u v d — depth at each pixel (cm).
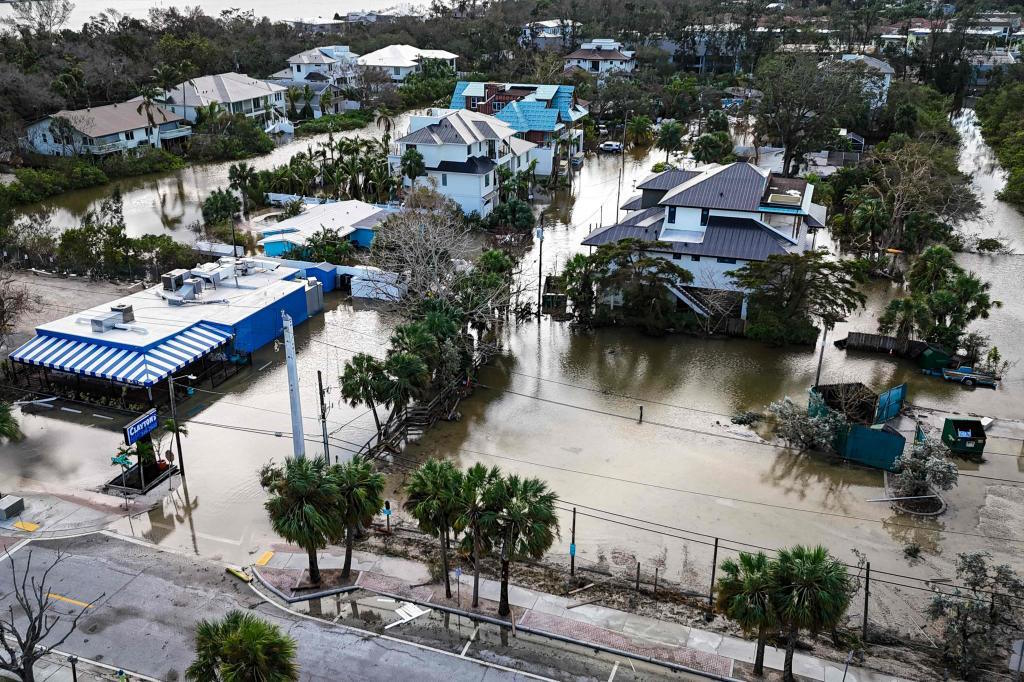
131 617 3425
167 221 9362
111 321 5572
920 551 3922
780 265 6047
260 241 8481
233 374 5697
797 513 4222
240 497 4369
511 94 12481
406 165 8894
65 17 18288
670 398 5444
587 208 9769
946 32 17162
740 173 7144
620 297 6706
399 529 4119
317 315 6800
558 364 5950
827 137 10838
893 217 7856
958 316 5859
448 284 6019
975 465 4694
